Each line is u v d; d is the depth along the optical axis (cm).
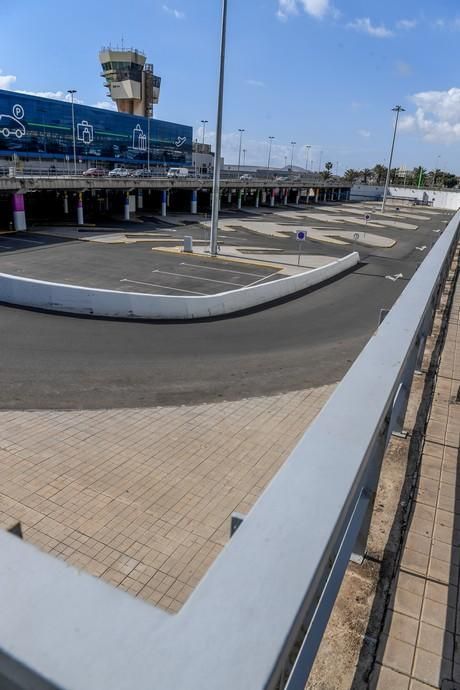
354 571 195
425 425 319
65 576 74
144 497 684
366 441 122
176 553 584
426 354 451
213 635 66
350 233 4419
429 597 190
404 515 231
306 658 103
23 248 2766
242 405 1002
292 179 8419
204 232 3900
